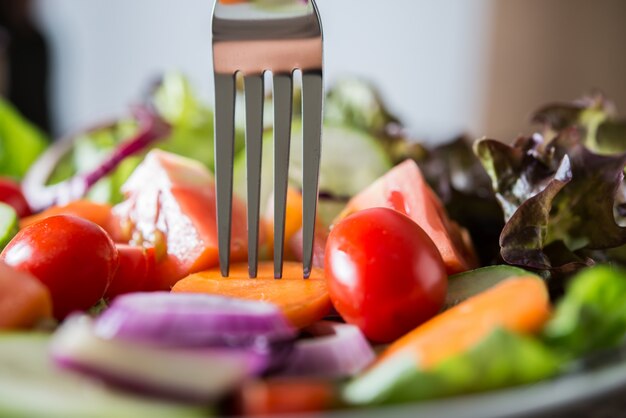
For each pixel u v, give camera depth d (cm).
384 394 17
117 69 100
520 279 21
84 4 98
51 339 18
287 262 26
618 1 88
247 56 24
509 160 26
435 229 25
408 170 26
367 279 21
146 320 18
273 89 24
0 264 20
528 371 18
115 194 35
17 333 19
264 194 32
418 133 42
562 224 25
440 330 19
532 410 16
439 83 94
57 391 17
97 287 23
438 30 93
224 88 24
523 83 92
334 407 17
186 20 96
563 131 26
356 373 19
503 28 91
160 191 27
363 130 35
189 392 17
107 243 23
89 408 16
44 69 80
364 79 38
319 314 23
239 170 33
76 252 22
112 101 100
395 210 24
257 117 24
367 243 22
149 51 98
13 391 17
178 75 40
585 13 90
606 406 18
